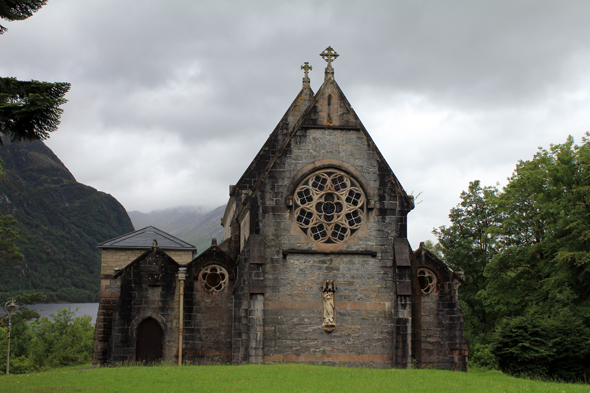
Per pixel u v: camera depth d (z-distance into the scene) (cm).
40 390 2098
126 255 4631
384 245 3300
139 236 4881
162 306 3409
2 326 7438
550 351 3303
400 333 3152
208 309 3425
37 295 8081
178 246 4756
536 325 3478
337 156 3366
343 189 3341
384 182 3369
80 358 8281
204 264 3466
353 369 2808
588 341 3334
